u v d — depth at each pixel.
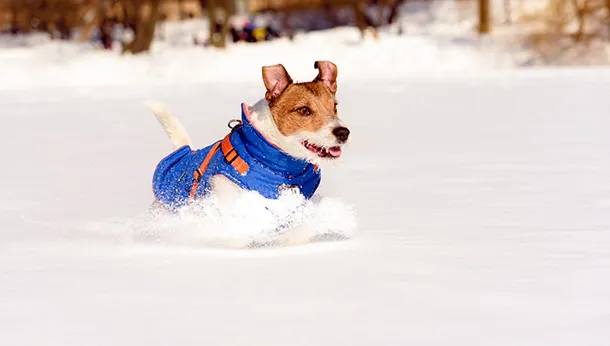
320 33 45.94
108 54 37.22
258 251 5.30
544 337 3.55
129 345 3.54
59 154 10.98
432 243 5.45
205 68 34.16
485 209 6.70
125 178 8.76
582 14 38.91
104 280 4.60
